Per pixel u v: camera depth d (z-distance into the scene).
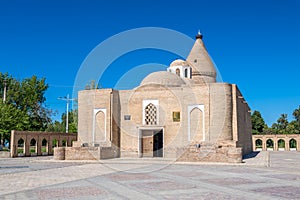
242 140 29.91
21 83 49.56
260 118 67.88
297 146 50.69
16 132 29.56
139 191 10.06
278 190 10.27
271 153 39.31
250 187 10.88
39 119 48.91
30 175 14.45
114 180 12.68
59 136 34.25
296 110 70.31
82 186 11.11
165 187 10.87
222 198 8.93
